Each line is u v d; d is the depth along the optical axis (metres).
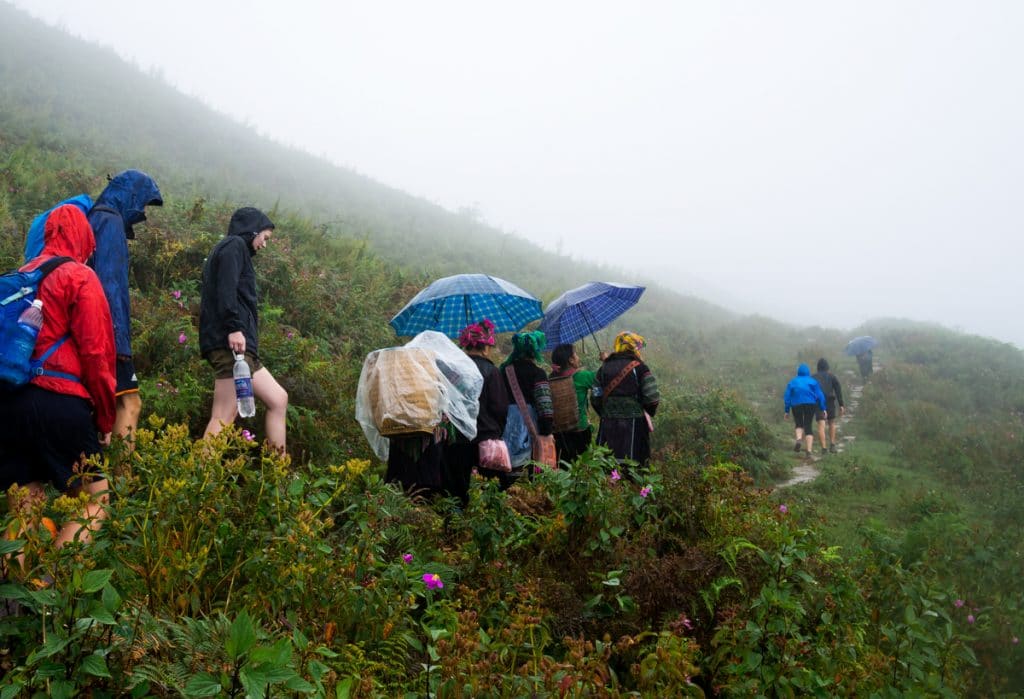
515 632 3.24
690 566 3.99
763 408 17.72
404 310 7.06
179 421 5.30
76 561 2.43
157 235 8.53
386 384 4.94
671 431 11.55
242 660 1.96
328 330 9.20
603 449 4.68
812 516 7.62
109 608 2.10
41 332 3.27
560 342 8.12
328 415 6.16
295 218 14.37
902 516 8.61
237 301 4.77
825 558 4.15
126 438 3.25
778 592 3.54
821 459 12.91
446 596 3.62
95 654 2.07
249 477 3.30
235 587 3.21
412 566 3.53
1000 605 5.15
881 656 3.64
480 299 7.28
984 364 22.61
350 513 3.92
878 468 11.64
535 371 6.05
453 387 5.05
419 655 3.13
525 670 2.88
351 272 12.45
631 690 3.29
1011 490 10.05
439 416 4.88
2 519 2.66
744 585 3.89
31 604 2.12
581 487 4.39
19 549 2.19
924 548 5.31
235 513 3.27
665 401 12.68
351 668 2.72
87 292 3.35
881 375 20.91
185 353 6.18
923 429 14.33
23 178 10.56
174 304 7.13
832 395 13.73
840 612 3.91
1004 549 6.23
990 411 17.89
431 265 20.58
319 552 3.15
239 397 4.55
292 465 5.46
